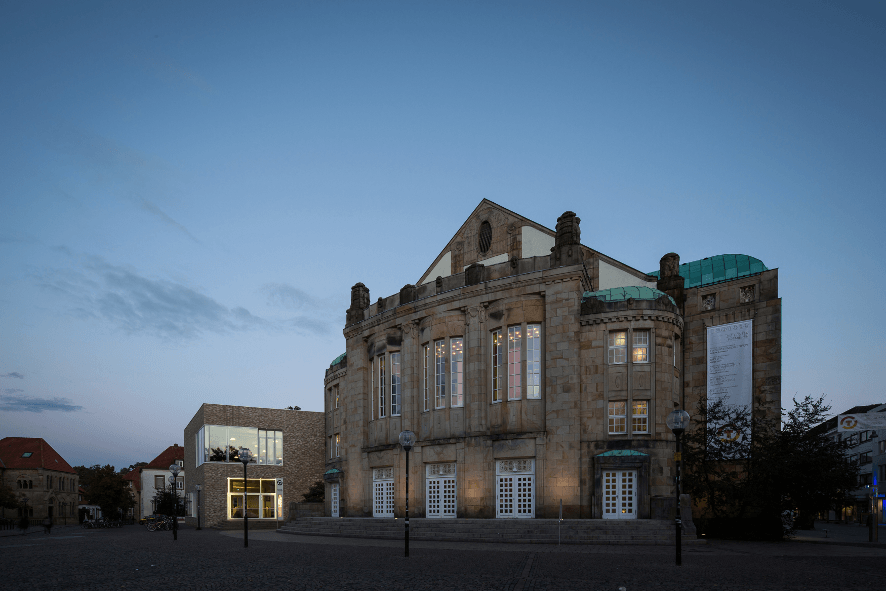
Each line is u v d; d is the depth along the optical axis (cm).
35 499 10788
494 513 3891
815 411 3800
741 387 4316
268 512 7238
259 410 7406
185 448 9038
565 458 3722
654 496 3503
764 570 1930
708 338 4503
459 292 4253
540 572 1875
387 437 4681
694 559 2284
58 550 3198
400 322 4653
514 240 4866
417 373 4466
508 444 3891
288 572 1958
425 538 3591
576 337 3828
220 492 6950
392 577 1794
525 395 3912
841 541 3541
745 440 3812
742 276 4559
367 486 4781
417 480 4284
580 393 3825
